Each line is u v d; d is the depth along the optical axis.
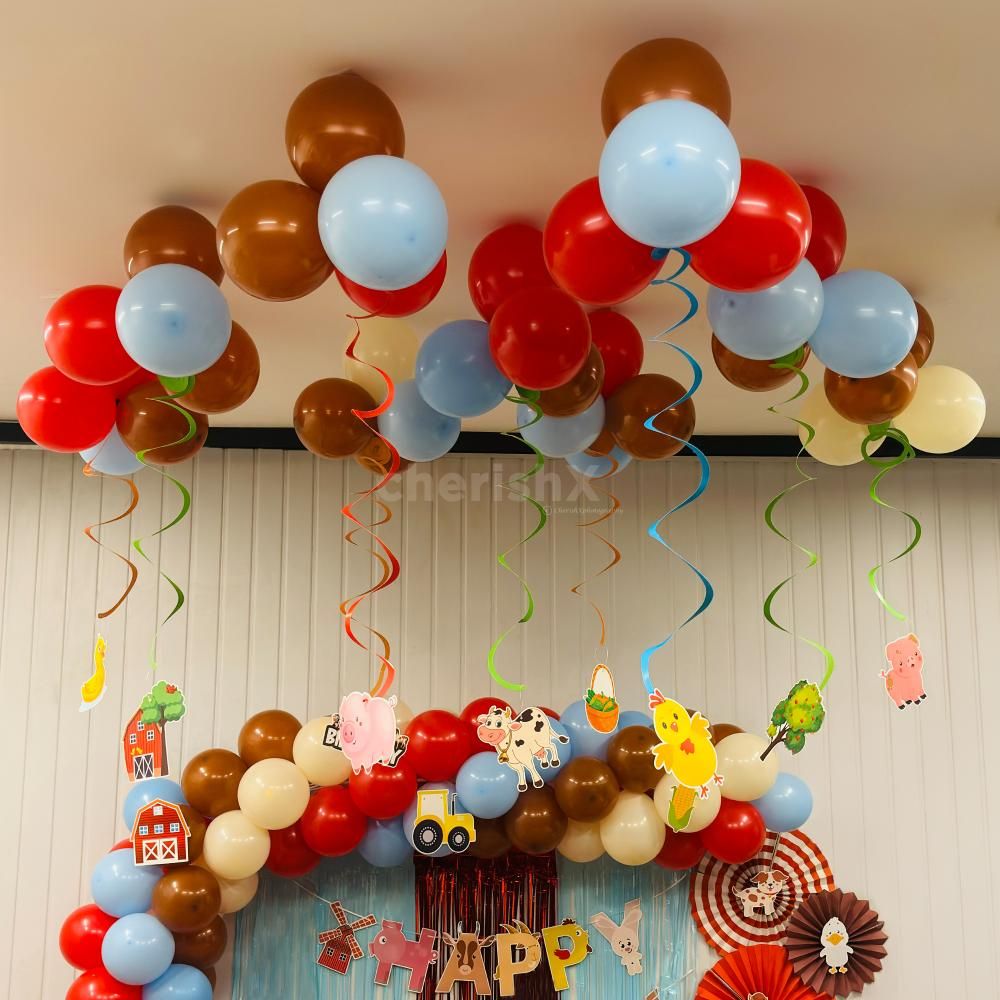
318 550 4.21
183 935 3.42
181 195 2.29
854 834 4.20
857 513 4.43
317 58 1.80
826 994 3.99
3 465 4.14
